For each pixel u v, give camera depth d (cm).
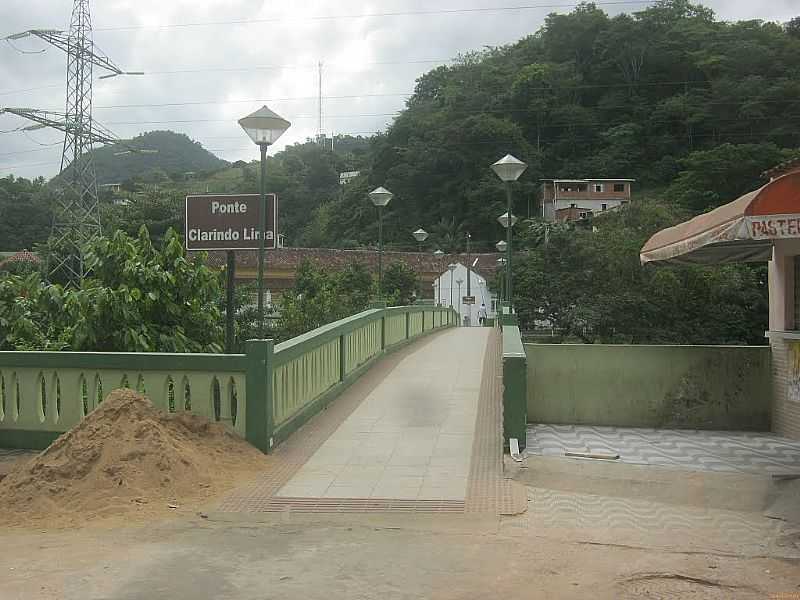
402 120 7738
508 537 556
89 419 710
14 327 1028
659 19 7888
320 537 558
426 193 7175
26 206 5291
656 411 1020
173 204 3994
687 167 5750
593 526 584
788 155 4844
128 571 489
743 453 834
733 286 3105
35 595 448
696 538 558
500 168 1569
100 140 3881
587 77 7906
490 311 5728
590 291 3416
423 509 622
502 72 8188
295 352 916
